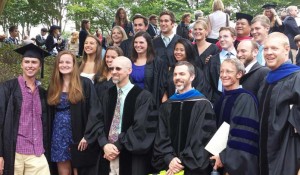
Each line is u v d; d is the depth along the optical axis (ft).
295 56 28.02
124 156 15.80
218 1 24.32
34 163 14.97
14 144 14.74
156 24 29.99
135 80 17.72
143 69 17.79
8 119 14.74
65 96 16.11
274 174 12.41
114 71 16.03
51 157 15.98
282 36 13.01
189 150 14.37
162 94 17.78
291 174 12.19
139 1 57.57
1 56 31.19
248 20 19.85
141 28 21.95
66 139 16.01
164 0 59.41
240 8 68.74
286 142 12.38
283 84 12.61
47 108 15.98
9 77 27.45
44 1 75.20
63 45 44.47
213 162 14.08
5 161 14.65
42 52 15.74
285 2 68.64
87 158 16.03
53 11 77.25
